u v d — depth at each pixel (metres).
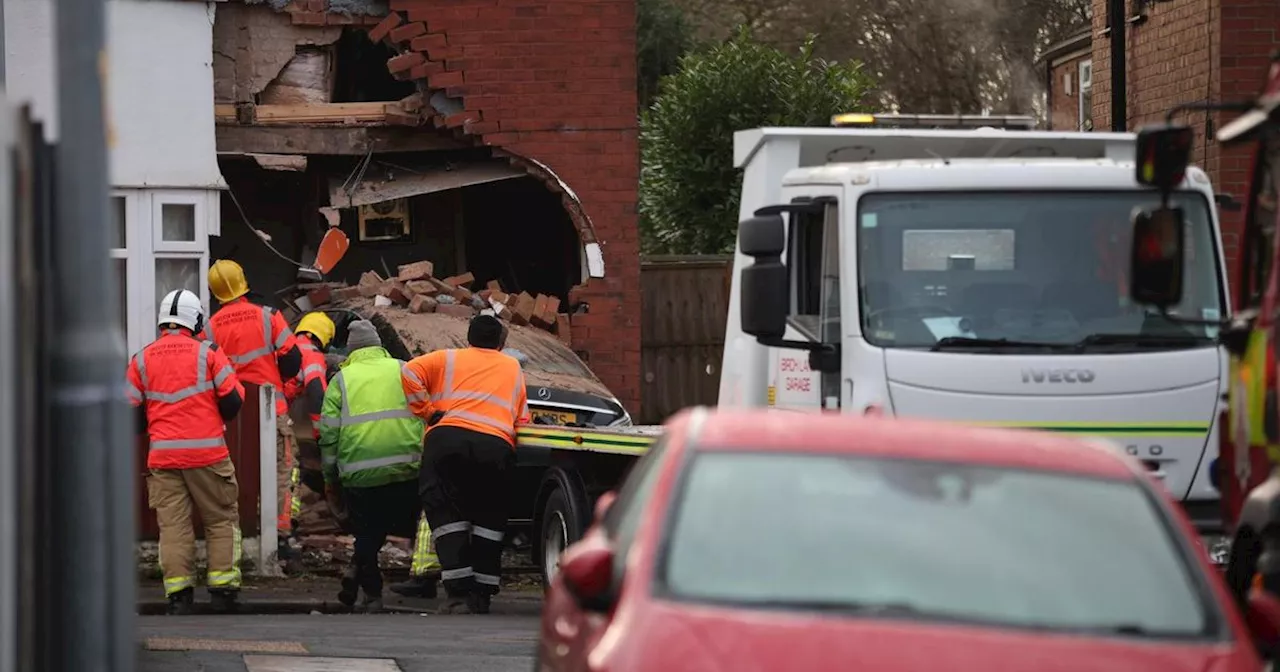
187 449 47.62
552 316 73.44
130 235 65.44
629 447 44.41
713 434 22.80
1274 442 27.25
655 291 87.56
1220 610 20.48
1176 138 30.19
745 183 43.22
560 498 47.19
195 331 48.88
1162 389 35.12
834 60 160.38
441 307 69.38
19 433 20.94
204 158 66.38
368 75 80.44
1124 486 22.28
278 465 56.31
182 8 66.00
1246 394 28.97
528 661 36.94
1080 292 35.69
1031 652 19.00
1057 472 22.36
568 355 66.81
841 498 21.50
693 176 109.38
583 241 74.44
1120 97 76.06
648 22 140.00
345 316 67.69
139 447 54.62
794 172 39.69
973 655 18.84
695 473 21.89
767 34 159.62
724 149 108.94
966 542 20.97
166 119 65.88
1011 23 161.50
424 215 81.88
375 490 49.41
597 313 74.12
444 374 48.50
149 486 48.34
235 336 55.31
